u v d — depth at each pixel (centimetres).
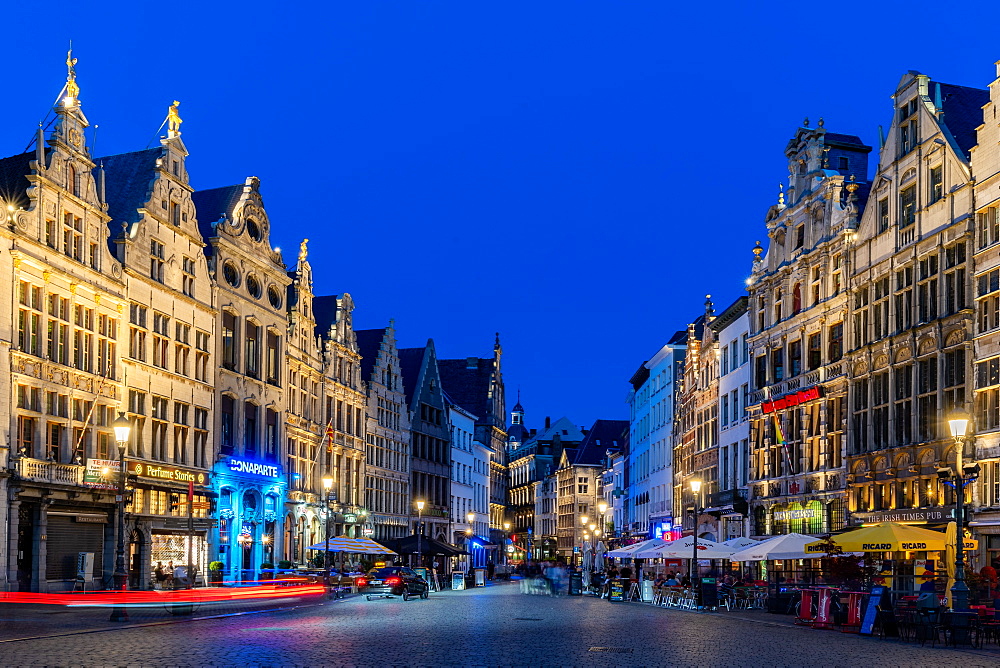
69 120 4684
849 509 5212
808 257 5866
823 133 5988
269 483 6569
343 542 6309
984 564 4141
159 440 5391
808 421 5812
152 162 5641
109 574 4634
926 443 4528
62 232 4588
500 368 16275
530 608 4459
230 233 6228
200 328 5834
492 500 15150
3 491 4116
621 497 13275
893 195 4991
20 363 4266
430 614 3819
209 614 3547
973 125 4750
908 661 2231
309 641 2488
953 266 4472
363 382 8856
